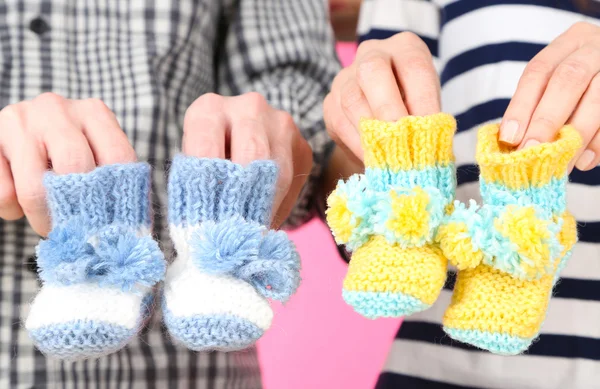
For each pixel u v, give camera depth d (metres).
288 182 0.68
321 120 0.91
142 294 0.53
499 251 0.50
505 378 0.87
